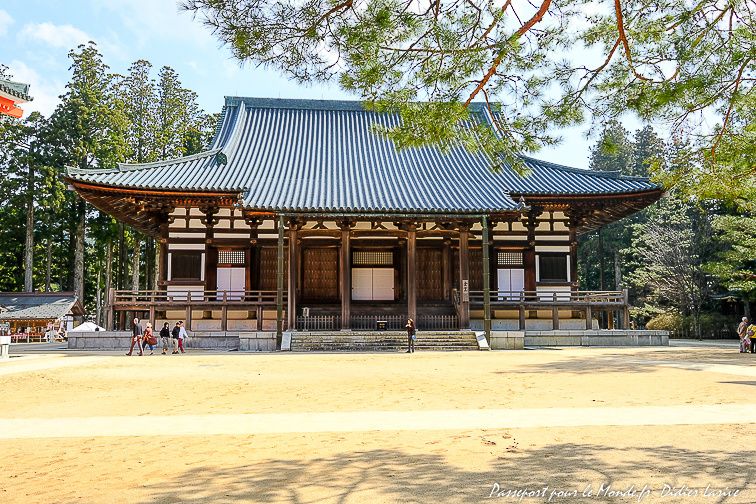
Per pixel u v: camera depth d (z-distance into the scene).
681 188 12.31
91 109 52.38
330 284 36.16
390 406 11.25
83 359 23.75
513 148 9.57
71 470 6.79
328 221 34.34
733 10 8.26
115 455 7.51
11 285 64.88
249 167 37.47
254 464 7.00
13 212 56.81
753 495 5.70
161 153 56.12
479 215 30.97
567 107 9.10
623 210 37.41
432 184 36.66
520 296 33.09
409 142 9.24
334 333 29.20
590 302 33.16
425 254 36.94
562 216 37.06
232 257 35.50
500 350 28.20
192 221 35.38
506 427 9.13
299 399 12.21
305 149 41.38
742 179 11.59
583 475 6.38
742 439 8.17
